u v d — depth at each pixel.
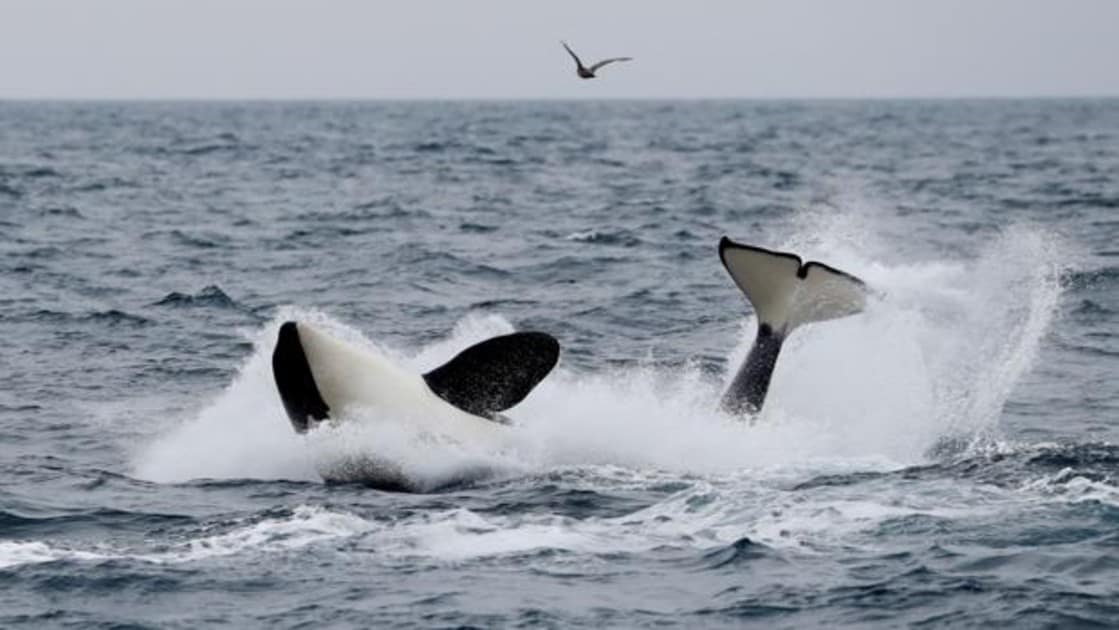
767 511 64.38
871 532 61.41
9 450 79.69
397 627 52.72
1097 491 66.00
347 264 158.50
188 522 65.31
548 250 170.50
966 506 64.44
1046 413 85.19
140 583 57.09
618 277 148.38
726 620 53.09
